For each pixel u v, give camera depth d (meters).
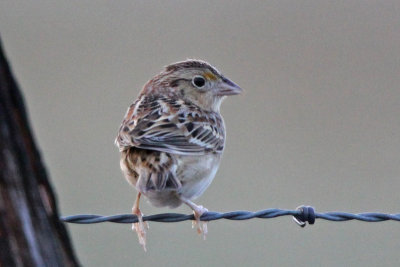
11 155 5.82
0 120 5.78
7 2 30.08
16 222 5.86
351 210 21.67
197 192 11.57
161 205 11.19
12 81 5.80
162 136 11.14
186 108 12.19
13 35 29.17
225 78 13.55
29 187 5.89
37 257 5.91
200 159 11.45
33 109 24.89
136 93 26.52
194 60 13.52
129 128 11.43
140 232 10.58
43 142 23.30
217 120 12.68
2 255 5.84
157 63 28.75
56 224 6.02
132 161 10.88
